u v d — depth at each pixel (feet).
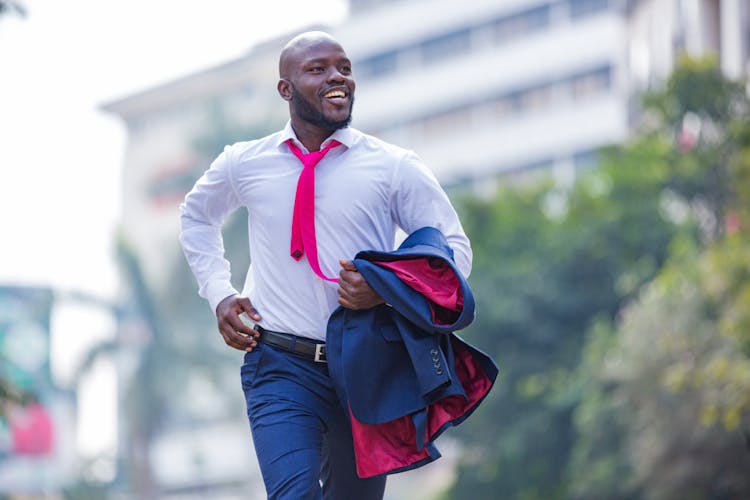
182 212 23.77
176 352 226.99
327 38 22.30
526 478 167.22
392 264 21.45
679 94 152.46
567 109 356.79
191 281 231.91
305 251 22.11
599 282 172.55
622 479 142.31
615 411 142.00
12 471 318.86
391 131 392.47
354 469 23.04
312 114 22.08
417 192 22.45
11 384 76.59
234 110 245.86
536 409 168.14
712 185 160.15
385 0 393.09
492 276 174.81
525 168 366.02
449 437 171.32
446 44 382.63
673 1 184.03
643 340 129.90
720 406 108.47
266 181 22.52
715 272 114.73
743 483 127.44
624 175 170.71
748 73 148.87
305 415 22.04
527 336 171.94
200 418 346.13
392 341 21.68
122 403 230.27
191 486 348.18
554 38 358.64
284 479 21.31
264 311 22.63
